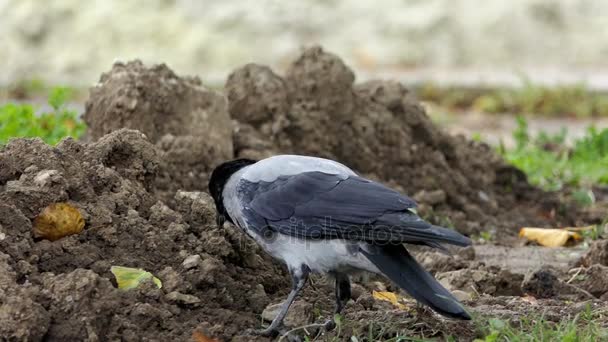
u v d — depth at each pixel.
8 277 8.07
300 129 14.25
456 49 32.28
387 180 14.43
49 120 15.01
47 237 8.80
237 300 9.07
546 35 32.72
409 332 8.52
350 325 8.63
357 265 8.46
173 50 32.38
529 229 13.66
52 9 33.62
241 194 9.09
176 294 8.62
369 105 14.97
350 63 31.80
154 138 12.70
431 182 14.61
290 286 9.80
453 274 10.51
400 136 14.77
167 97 12.84
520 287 10.38
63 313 7.97
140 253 9.05
